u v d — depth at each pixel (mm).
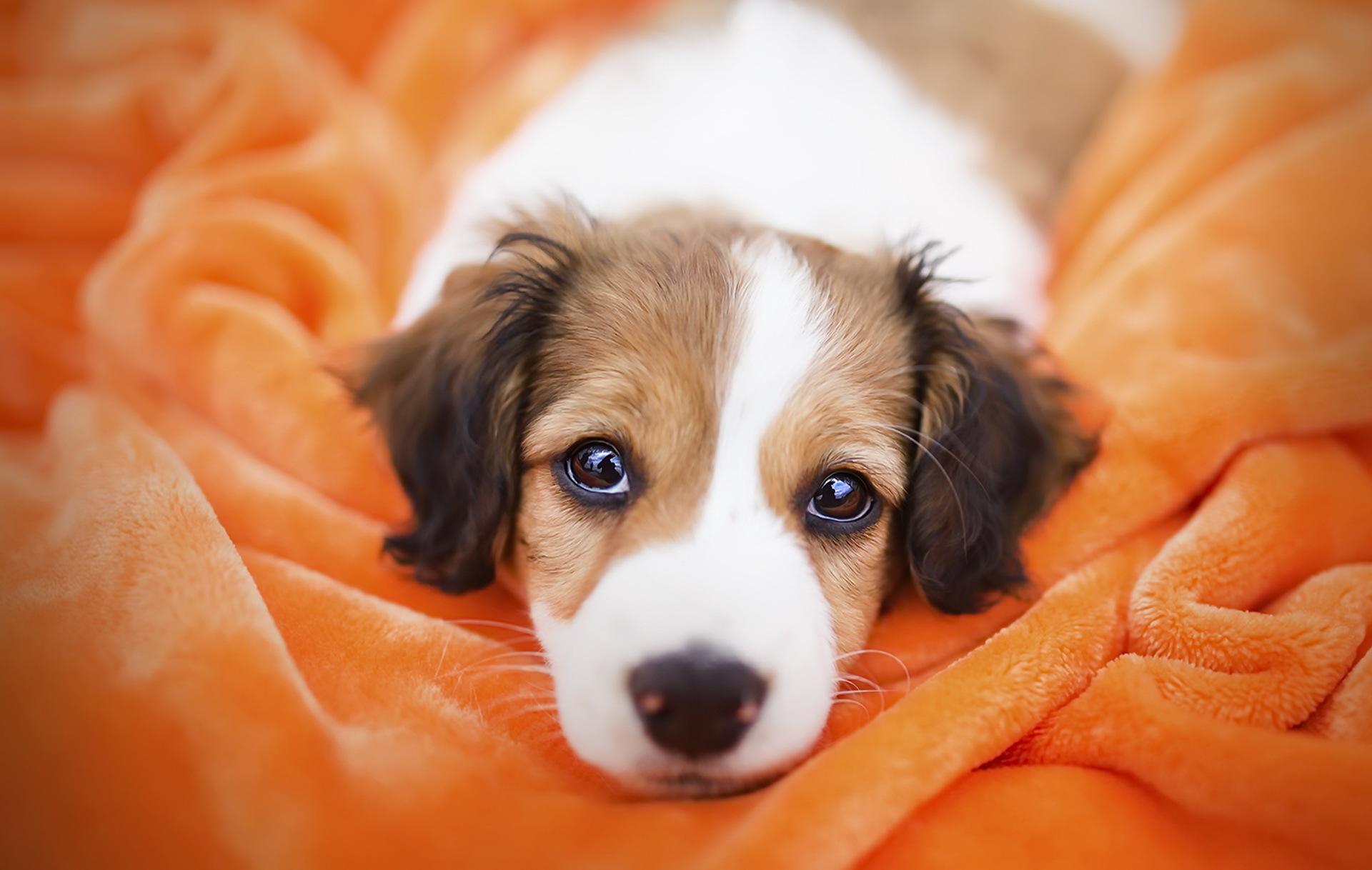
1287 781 233
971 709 249
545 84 459
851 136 402
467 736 250
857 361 276
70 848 227
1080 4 489
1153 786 246
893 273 295
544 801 234
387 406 313
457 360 297
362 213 390
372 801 228
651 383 266
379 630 267
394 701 252
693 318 270
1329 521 287
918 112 430
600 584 254
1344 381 295
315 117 403
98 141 407
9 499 282
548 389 278
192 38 431
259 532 293
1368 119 356
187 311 330
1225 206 346
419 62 451
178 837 225
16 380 362
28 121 402
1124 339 326
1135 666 258
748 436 264
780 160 378
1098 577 281
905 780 236
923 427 287
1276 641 261
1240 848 238
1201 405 297
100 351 346
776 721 241
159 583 247
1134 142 406
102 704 234
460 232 369
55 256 393
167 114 409
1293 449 295
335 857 222
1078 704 258
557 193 350
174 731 231
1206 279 330
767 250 287
